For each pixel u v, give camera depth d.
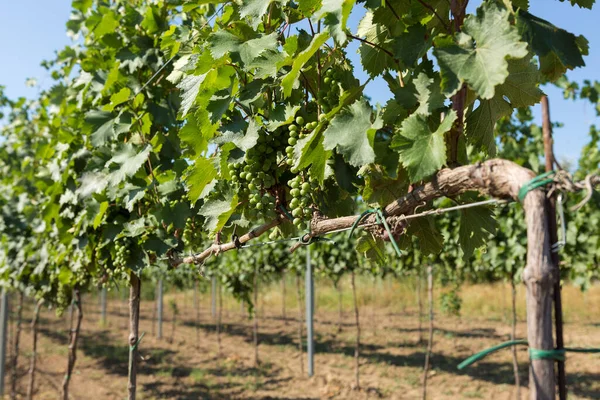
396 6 1.66
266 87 1.96
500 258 7.28
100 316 20.41
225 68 1.98
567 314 16.41
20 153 7.06
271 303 22.72
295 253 11.85
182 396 9.06
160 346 13.88
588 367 9.84
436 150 1.39
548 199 1.05
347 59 2.04
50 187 4.40
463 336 13.81
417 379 9.54
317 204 1.88
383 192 1.73
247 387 9.48
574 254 7.09
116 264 3.38
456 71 1.31
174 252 3.18
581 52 1.51
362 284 22.20
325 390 9.00
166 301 26.16
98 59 3.88
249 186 1.96
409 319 17.53
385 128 1.74
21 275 6.50
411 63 1.54
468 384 9.09
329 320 17.98
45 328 16.75
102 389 9.62
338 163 1.91
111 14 3.60
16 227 6.74
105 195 3.43
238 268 12.10
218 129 2.16
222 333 15.84
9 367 10.99
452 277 13.64
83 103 4.10
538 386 1.00
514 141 7.69
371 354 11.92
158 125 3.54
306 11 1.70
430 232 1.87
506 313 17.47
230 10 2.19
